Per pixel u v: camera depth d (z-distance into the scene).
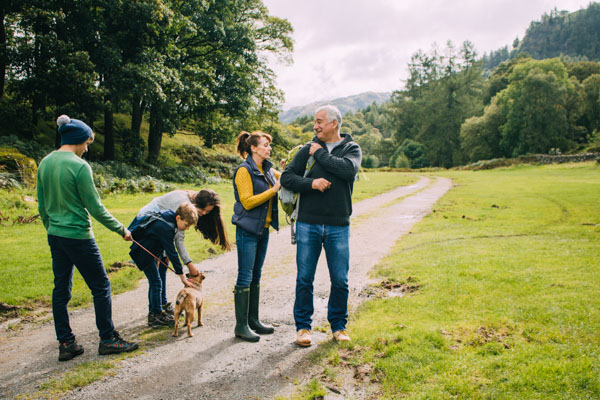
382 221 12.88
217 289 5.82
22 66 19.95
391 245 9.00
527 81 60.88
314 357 3.43
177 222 3.99
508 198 18.75
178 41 27.00
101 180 17.95
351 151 3.75
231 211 14.22
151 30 22.31
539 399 2.59
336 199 3.67
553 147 62.28
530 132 61.59
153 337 3.99
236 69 29.30
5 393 2.92
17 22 23.12
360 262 7.40
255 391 2.92
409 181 35.94
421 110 77.81
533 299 4.59
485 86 78.06
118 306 5.05
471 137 68.62
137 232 4.04
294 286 5.97
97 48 20.97
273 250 8.77
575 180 29.27
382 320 4.21
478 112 76.00
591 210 13.56
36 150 20.14
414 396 2.71
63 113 20.39
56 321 3.45
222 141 33.44
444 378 2.91
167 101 24.31
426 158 75.38
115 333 3.66
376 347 3.51
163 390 2.95
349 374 3.12
